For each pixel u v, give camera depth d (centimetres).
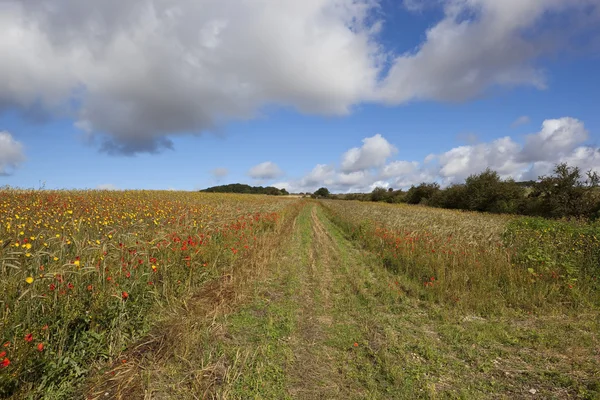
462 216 2294
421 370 407
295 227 1852
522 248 943
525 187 3369
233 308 576
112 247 585
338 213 2681
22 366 308
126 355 402
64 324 373
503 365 428
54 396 319
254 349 440
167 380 359
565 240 961
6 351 304
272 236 1384
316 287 736
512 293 692
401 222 1664
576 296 681
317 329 520
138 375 358
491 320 586
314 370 400
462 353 457
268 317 543
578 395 364
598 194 2377
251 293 662
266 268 867
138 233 769
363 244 1372
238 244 1001
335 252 1167
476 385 381
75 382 347
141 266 566
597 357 450
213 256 815
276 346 451
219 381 366
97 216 925
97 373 363
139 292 511
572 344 484
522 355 454
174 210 1365
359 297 686
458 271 804
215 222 1135
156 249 670
